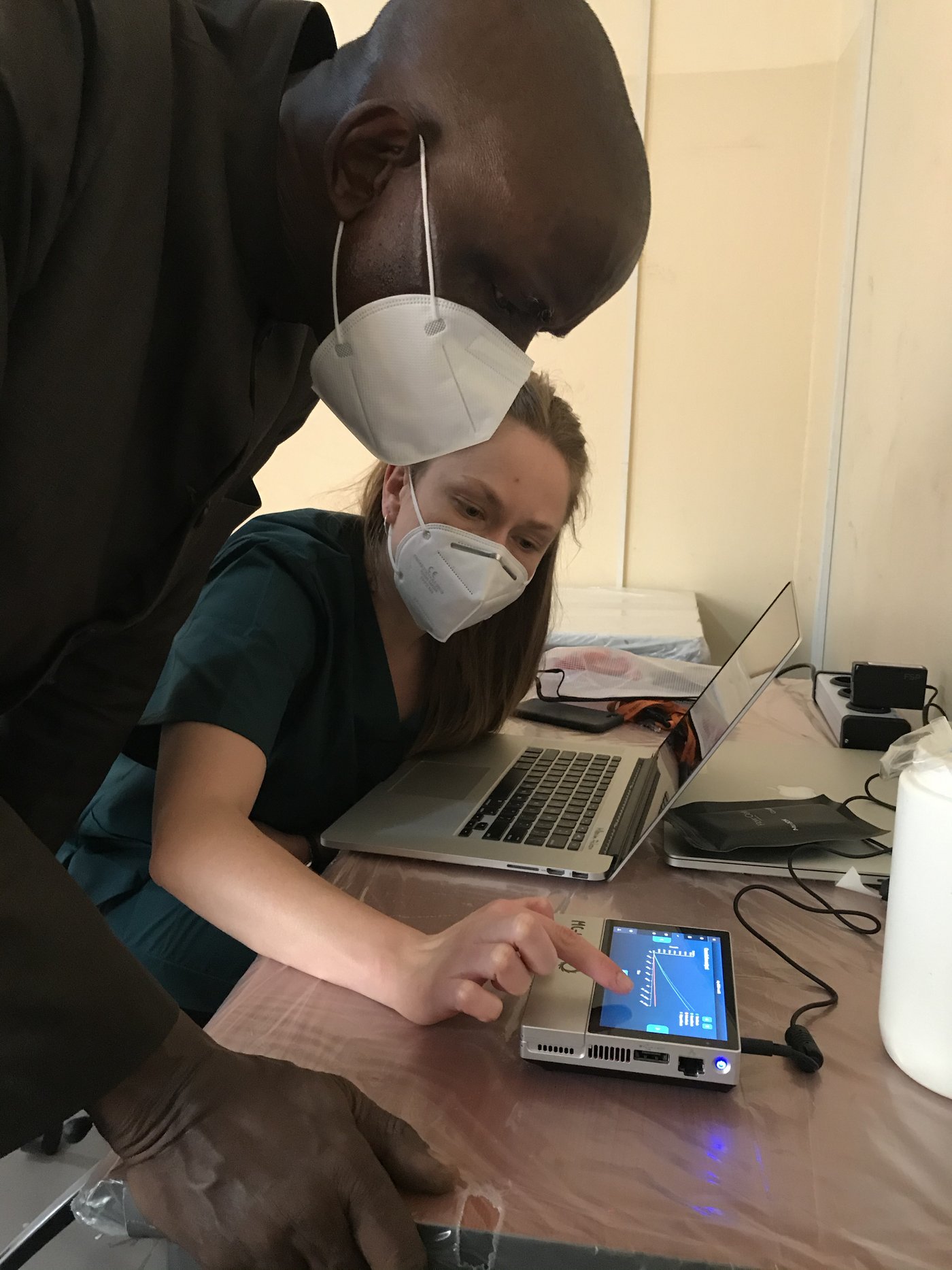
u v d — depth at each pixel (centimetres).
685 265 266
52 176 44
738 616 279
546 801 92
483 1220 40
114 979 43
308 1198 40
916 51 165
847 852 79
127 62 49
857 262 211
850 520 200
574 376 275
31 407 47
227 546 100
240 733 78
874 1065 51
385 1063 51
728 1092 49
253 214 58
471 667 109
